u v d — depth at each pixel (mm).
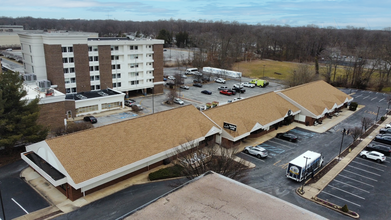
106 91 70750
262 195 12086
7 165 38188
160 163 39094
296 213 10773
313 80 89062
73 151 32250
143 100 75875
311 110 58281
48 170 32281
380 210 30250
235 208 10961
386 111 69688
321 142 49344
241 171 33156
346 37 187000
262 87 96688
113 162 33125
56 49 62219
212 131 44500
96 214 28422
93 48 68562
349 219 28625
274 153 44375
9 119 38625
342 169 39344
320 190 34000
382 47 126562
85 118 58156
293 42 159875
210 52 141250
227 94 83688
